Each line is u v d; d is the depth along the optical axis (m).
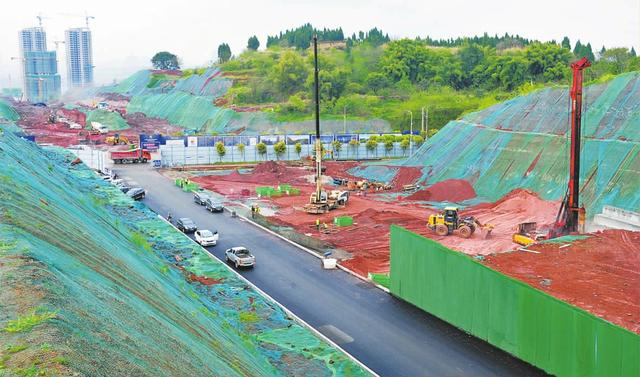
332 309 31.66
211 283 32.41
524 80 164.62
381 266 39.31
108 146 112.44
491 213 54.44
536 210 52.09
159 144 100.00
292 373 22.86
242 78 188.50
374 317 30.56
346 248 44.53
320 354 24.92
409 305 32.22
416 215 55.78
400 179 74.69
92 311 14.03
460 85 176.50
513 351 25.89
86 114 178.00
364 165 86.00
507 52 182.75
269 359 23.83
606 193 50.22
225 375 16.19
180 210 58.28
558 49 165.50
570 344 23.09
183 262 35.25
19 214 19.09
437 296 30.34
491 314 27.00
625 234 39.91
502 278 26.22
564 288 31.45
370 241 46.38
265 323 27.83
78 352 11.24
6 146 34.19
